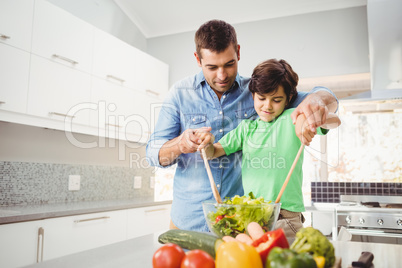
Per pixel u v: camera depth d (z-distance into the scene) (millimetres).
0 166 2168
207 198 1474
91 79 2426
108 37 2590
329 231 2715
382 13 2600
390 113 3188
